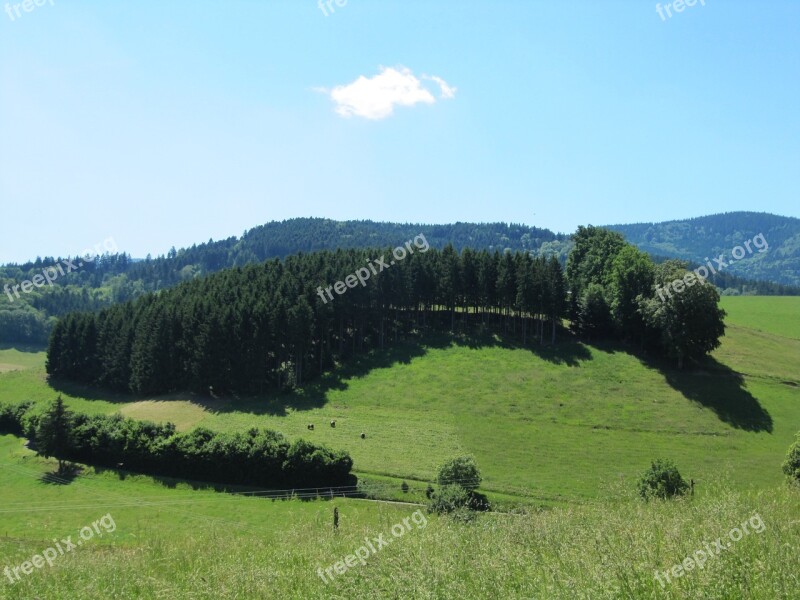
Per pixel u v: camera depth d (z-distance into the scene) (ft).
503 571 29.60
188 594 35.04
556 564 29.73
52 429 208.13
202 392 293.64
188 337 303.48
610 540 31.37
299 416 252.62
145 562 47.19
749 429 221.46
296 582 35.14
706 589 24.50
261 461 188.44
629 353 294.87
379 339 337.52
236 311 296.71
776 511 35.01
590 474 181.57
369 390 277.85
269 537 56.44
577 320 324.19
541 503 151.84
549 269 314.14
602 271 344.90
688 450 204.03
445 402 258.37
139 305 362.74
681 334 264.11
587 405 246.68
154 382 300.61
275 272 359.25
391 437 222.69
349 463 185.78
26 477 198.29
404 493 171.42
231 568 38.81
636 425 227.61
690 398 247.29
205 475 194.70
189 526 135.74
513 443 213.66
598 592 25.29
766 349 302.86
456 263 346.13
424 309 355.97
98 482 193.77
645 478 103.45
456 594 27.53
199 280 392.06
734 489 41.27
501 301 337.93
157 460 200.54
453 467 168.96
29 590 42.06
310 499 169.37
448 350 314.76
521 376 277.64
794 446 144.66
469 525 41.57
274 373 302.04
